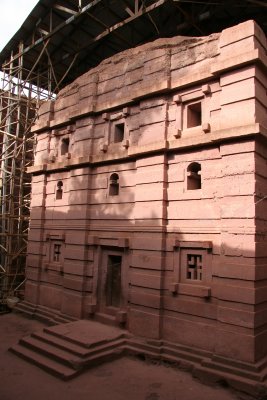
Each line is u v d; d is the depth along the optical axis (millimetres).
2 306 17734
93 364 10070
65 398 8391
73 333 11484
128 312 12117
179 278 11094
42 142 17469
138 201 12281
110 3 17625
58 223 15711
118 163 13539
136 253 12039
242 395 8586
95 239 13719
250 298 9258
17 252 19250
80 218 14281
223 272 9852
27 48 20375
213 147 10859
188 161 11414
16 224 20828
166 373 9852
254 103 9977
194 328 10430
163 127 12023
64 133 16266
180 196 11422
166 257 11461
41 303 15805
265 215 10250
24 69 21625
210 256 10516
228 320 9555
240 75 10328
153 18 18625
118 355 10789
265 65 10328
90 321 13078
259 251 9688
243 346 9195
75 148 15180
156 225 11625
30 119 21562
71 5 18484
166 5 17453
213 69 10703
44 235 16438
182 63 12039
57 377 9516
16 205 21328
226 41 10797
